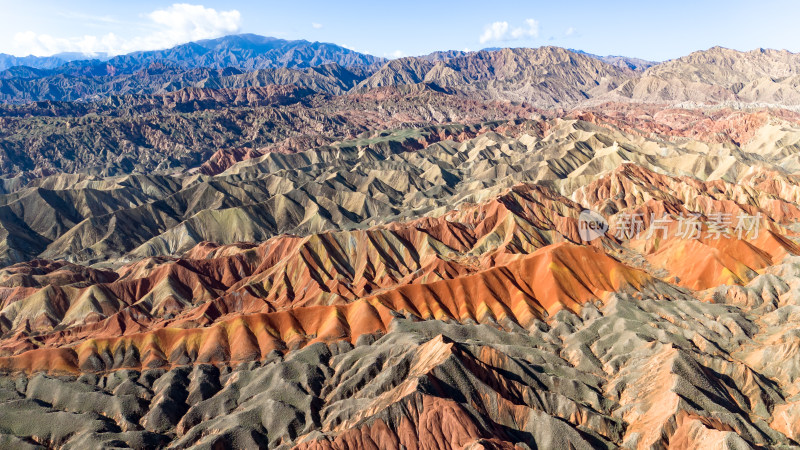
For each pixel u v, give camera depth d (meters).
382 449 89.06
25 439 105.50
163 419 110.88
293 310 138.00
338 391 111.69
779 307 139.12
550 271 150.75
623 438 98.69
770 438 96.12
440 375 99.44
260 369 121.06
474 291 147.50
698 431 91.44
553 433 94.31
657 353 115.31
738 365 110.62
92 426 107.25
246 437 101.81
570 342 130.62
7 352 141.12
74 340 149.38
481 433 90.00
